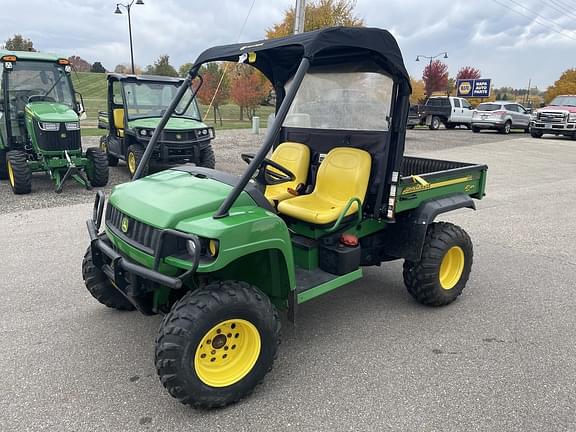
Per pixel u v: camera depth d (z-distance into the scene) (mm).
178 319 2598
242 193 3020
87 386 2973
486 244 5906
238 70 24531
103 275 3711
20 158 8242
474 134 22250
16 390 2918
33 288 4379
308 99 4387
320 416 2719
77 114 9211
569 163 13164
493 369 3189
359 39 3170
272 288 3129
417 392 2938
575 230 6562
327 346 3486
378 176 3809
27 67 9000
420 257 3836
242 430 2607
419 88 36719
